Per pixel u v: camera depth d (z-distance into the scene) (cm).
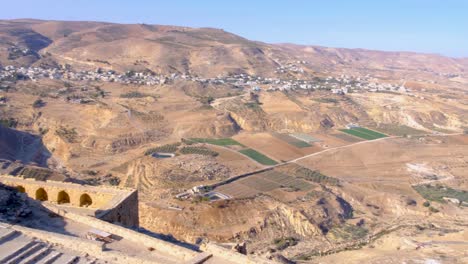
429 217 12762
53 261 3662
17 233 4050
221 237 9994
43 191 5506
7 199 4850
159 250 4053
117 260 3778
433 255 7650
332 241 10619
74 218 4638
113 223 4719
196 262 3691
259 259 3766
